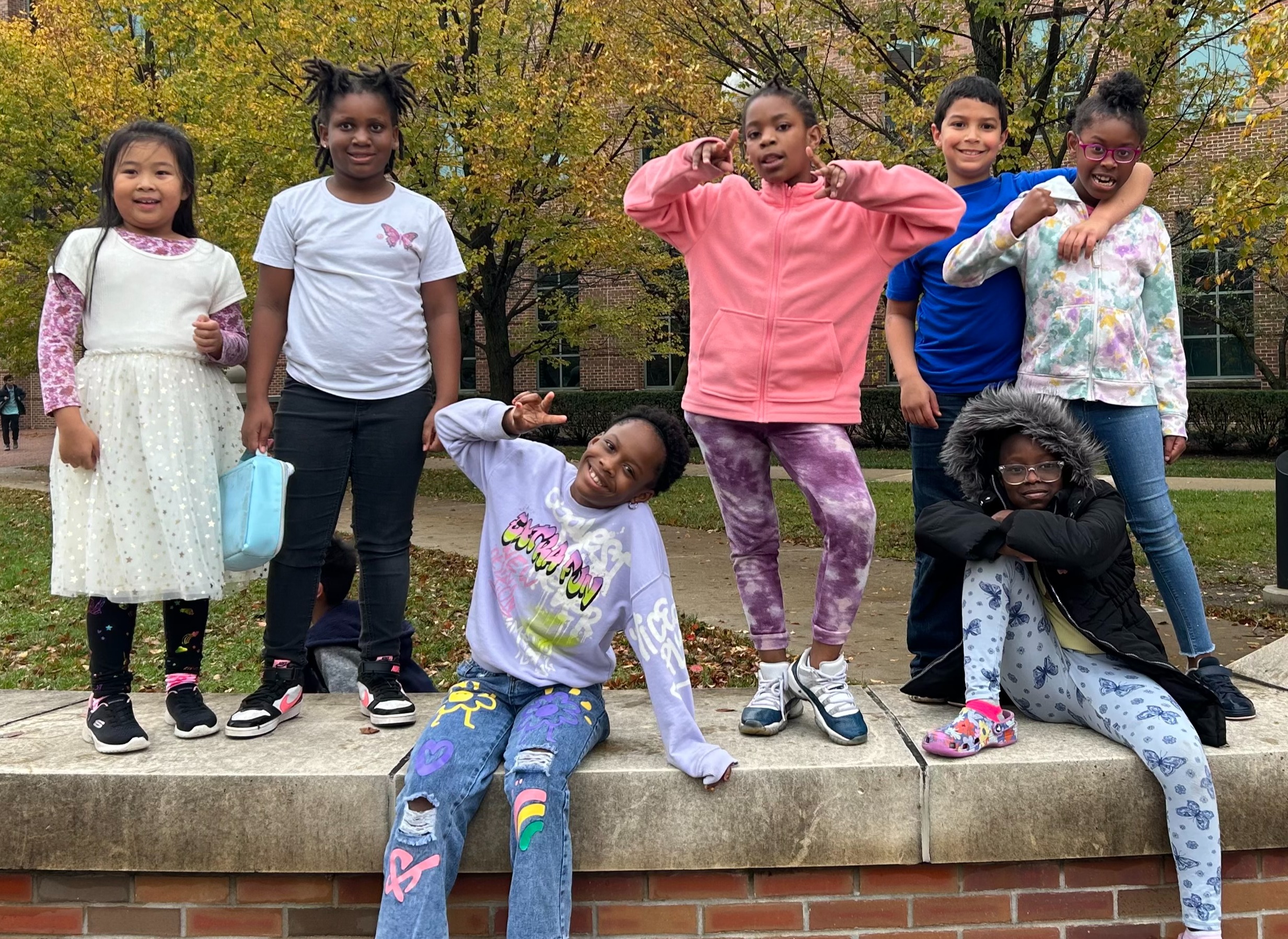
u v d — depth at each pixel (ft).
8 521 34.50
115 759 7.87
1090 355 9.11
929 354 10.11
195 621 8.73
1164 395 9.39
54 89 38.83
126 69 38.11
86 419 8.26
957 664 8.82
